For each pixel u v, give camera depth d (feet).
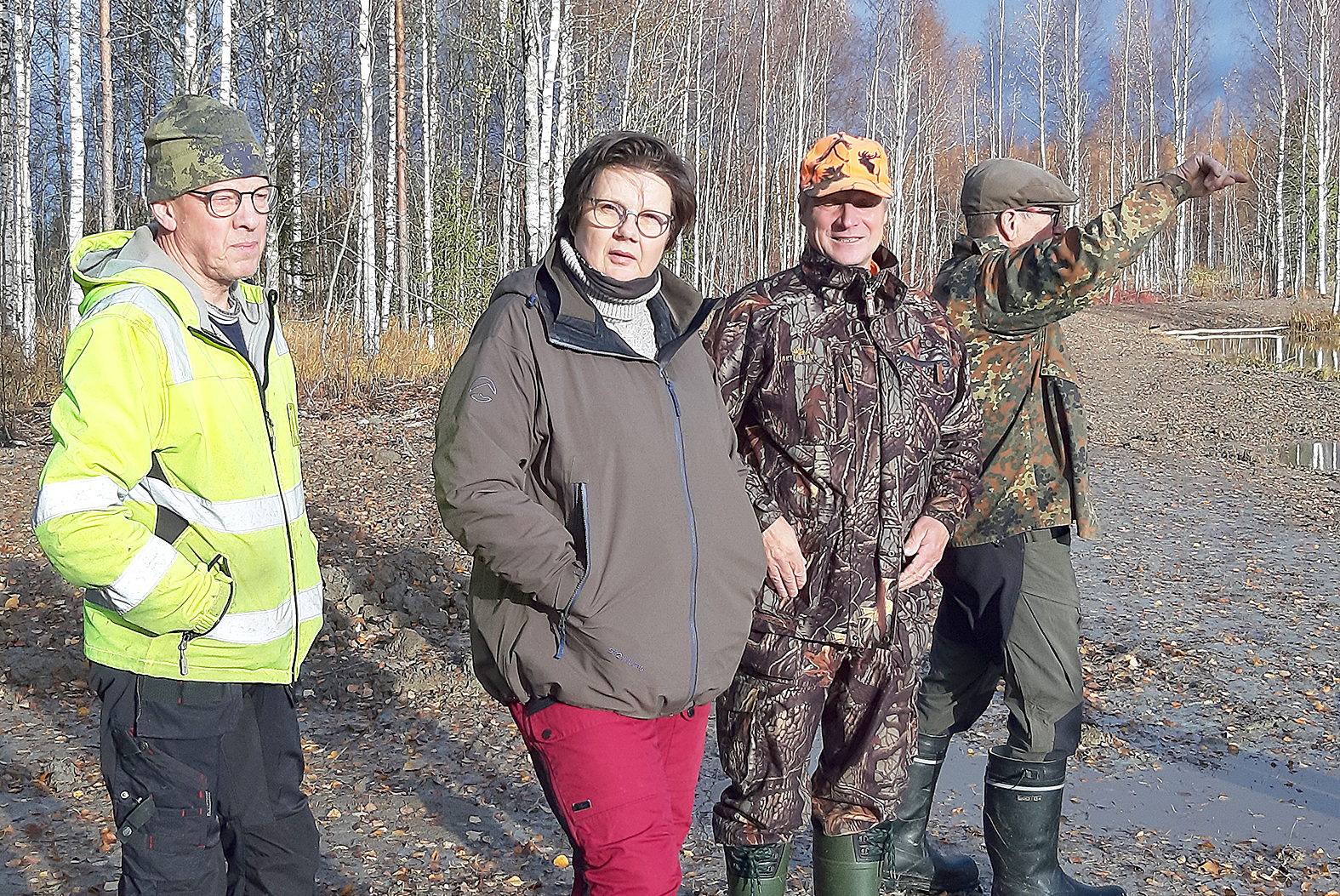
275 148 77.05
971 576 10.10
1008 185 10.17
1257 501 35.27
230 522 7.08
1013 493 9.87
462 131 96.63
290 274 75.31
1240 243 194.39
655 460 7.07
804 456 8.38
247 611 7.17
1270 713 16.98
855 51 169.89
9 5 60.59
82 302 7.23
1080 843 12.32
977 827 12.73
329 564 21.49
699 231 120.78
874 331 8.55
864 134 163.22
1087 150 168.45
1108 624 21.99
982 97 192.24
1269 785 14.24
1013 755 10.14
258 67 80.48
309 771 13.58
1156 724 16.53
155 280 7.00
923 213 168.66
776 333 8.50
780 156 137.59
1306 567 26.94
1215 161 8.85
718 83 136.67
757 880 8.48
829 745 8.80
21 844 11.43
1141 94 174.40
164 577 6.63
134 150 87.10
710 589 7.22
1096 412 58.03
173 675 6.90
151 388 6.77
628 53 81.87
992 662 10.48
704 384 7.65
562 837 12.01
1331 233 168.86
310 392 46.83
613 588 6.86
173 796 6.98
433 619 19.45
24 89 59.26
